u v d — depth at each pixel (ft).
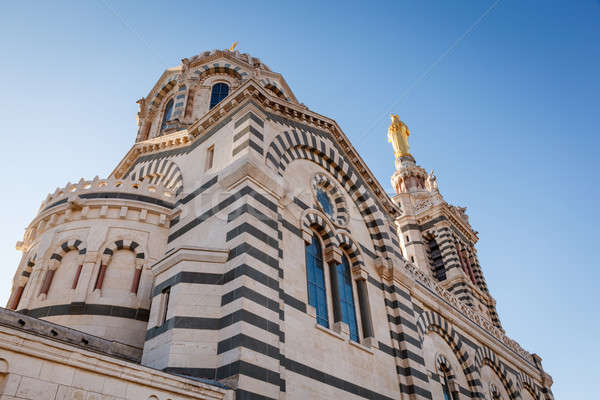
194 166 78.43
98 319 64.03
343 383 62.39
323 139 87.20
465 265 160.15
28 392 32.86
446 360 94.94
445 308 102.06
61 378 34.86
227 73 126.41
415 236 161.07
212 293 55.83
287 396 53.31
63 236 72.28
